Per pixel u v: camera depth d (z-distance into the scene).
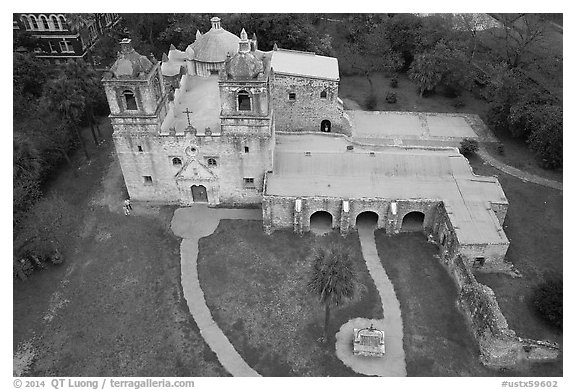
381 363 43.47
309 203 55.06
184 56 74.00
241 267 52.97
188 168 58.47
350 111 83.50
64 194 64.69
